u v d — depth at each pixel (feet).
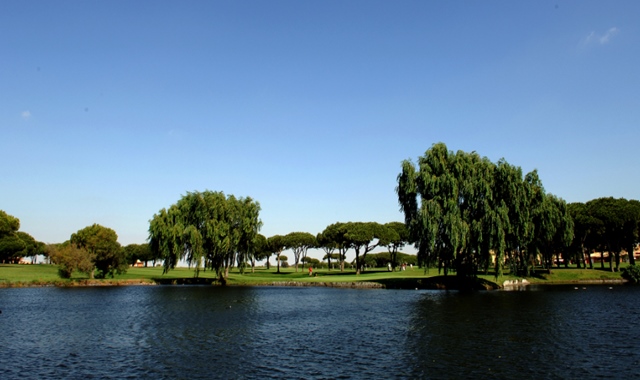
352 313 125.59
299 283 247.09
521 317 111.55
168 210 249.75
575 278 257.96
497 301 149.38
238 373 63.62
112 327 103.91
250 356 73.87
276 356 73.61
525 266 235.40
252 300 165.37
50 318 118.93
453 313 120.37
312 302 157.17
